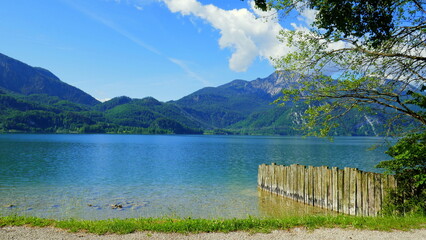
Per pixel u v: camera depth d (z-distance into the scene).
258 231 9.43
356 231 9.47
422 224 10.21
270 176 25.47
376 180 15.66
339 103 12.70
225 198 23.30
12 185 28.61
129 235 9.02
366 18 9.45
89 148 88.38
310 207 19.86
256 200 22.45
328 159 57.84
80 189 27.19
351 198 17.11
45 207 19.72
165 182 31.69
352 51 11.89
